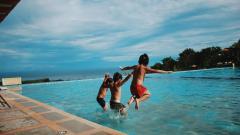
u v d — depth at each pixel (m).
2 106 7.69
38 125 4.81
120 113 7.47
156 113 7.49
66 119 5.29
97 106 9.92
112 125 6.21
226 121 6.14
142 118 6.86
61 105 11.01
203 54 34.50
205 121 6.24
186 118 6.64
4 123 5.11
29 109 6.93
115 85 7.59
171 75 25.69
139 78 4.92
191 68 34.44
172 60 37.28
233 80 16.20
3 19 5.94
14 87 20.45
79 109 9.48
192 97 10.75
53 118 5.46
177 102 9.58
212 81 16.66
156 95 12.10
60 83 24.11
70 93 16.11
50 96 14.93
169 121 6.40
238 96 10.21
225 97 10.13
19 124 4.96
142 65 5.03
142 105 9.11
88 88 18.91
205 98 10.22
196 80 18.28
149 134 5.25
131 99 4.95
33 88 20.08
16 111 6.64
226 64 30.73
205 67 33.19
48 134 4.12
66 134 4.07
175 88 14.74
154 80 21.31
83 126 4.59
